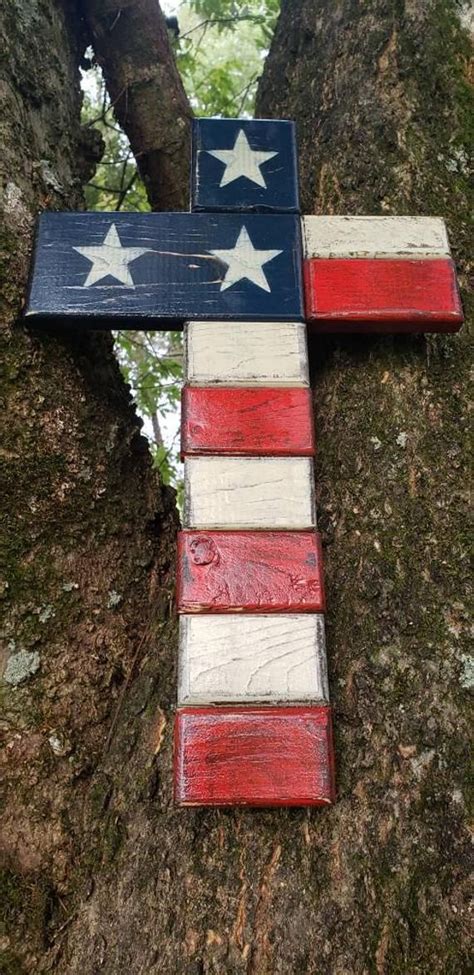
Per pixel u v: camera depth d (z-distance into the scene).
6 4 1.60
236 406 1.28
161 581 1.41
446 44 1.65
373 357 1.38
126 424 1.52
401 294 1.35
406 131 1.56
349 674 1.13
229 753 1.06
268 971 0.95
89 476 1.36
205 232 1.40
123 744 1.20
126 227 1.40
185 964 0.98
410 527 1.20
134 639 1.33
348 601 1.18
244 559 1.17
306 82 1.87
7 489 1.26
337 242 1.40
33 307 1.32
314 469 1.31
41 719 1.19
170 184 1.99
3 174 1.41
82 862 1.12
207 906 1.02
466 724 1.06
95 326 1.36
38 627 1.24
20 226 1.40
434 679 1.09
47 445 1.31
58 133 1.70
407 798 1.02
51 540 1.29
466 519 1.20
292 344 1.32
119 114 2.04
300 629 1.12
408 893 0.97
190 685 1.09
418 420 1.29
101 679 1.27
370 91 1.65
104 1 1.97
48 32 1.75
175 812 1.10
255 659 1.11
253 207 1.43
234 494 1.21
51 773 1.17
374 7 1.75
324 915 0.97
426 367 1.34
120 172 2.96
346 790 1.05
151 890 1.05
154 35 2.02
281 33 2.07
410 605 1.14
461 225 1.48
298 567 1.16
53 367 1.35
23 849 1.12
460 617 1.13
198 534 1.18
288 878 1.01
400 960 0.93
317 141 1.71
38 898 1.09
